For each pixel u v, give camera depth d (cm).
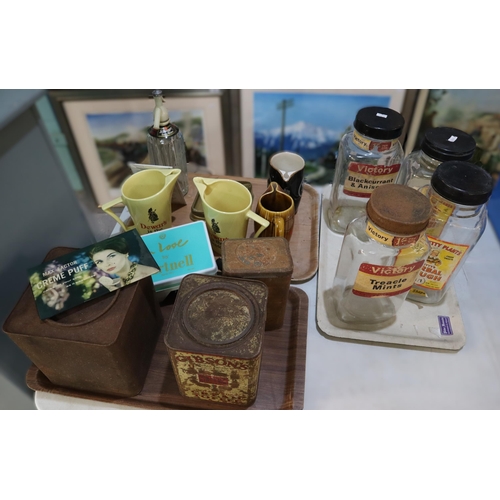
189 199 88
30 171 65
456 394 62
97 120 97
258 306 50
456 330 67
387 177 72
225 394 55
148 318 58
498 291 75
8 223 62
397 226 49
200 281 53
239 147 106
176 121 99
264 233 69
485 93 88
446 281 66
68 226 77
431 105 92
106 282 52
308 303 70
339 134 101
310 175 111
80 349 49
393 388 62
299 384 59
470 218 59
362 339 65
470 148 61
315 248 79
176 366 50
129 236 57
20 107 56
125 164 107
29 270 53
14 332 48
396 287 60
